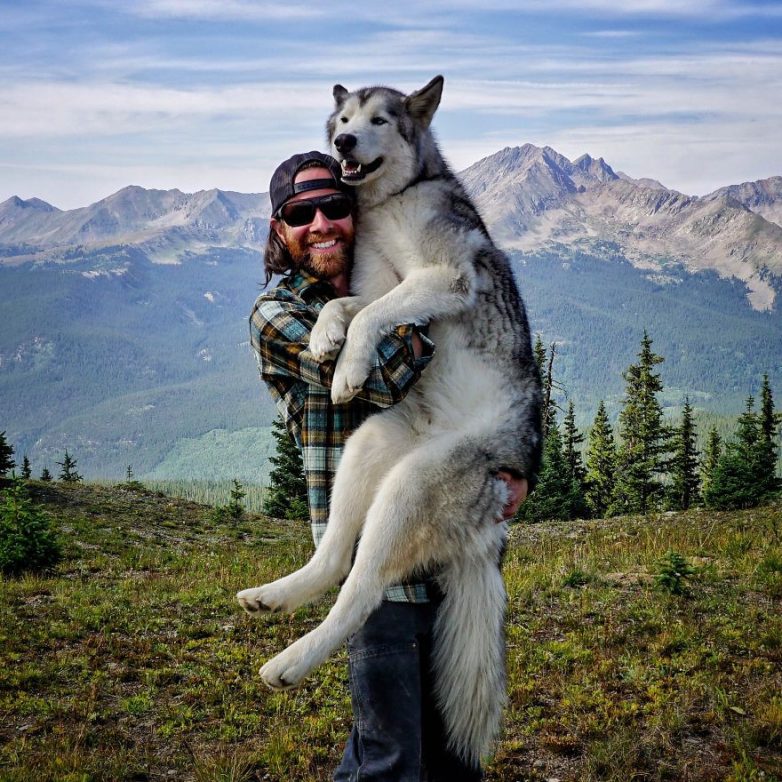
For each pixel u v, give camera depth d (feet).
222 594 45.11
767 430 166.50
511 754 22.90
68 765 22.41
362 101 15.60
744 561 45.96
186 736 25.18
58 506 96.37
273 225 12.44
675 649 31.09
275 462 150.20
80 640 35.32
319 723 25.21
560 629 34.24
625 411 185.88
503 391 13.14
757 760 21.85
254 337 11.63
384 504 11.74
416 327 11.74
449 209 14.44
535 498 164.86
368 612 11.21
